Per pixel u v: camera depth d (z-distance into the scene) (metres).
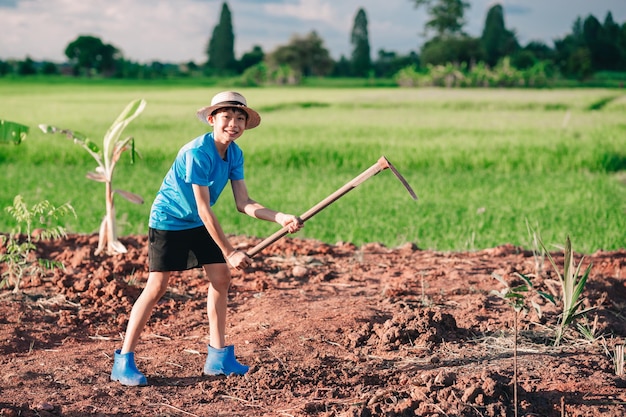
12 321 5.23
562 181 15.65
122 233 9.77
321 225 10.40
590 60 91.44
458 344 4.64
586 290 5.80
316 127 27.12
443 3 107.38
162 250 4.09
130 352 4.14
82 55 125.94
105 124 28.14
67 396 3.92
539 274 6.19
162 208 4.06
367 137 23.23
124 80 104.69
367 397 3.83
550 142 20.78
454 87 71.25
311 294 5.94
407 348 4.57
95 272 6.27
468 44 103.25
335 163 18.95
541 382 4.00
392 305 5.51
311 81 102.69
